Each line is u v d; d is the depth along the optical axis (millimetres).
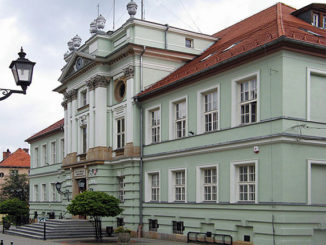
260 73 20234
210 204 22562
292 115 19109
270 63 19750
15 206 42031
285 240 18297
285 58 19188
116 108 31109
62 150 43562
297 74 19453
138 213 28438
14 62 11789
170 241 24828
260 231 19281
